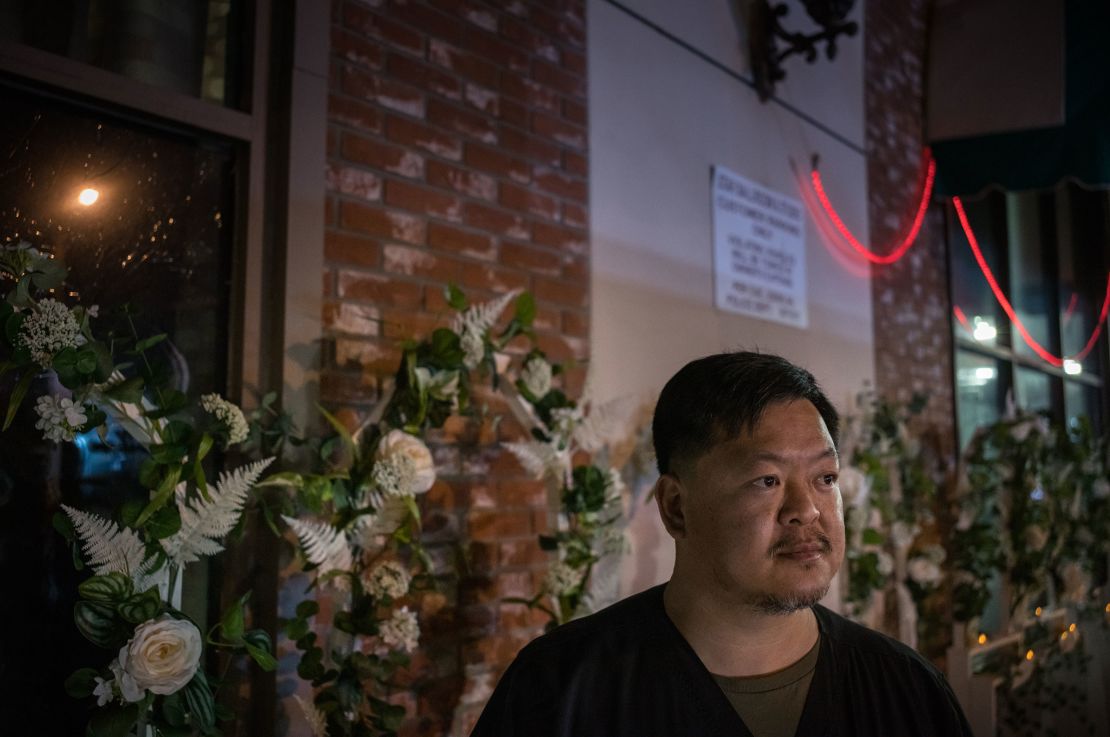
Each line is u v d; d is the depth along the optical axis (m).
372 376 2.31
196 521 1.78
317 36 2.26
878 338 4.54
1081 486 5.40
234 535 1.84
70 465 1.87
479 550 2.53
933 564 4.31
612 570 2.57
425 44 2.53
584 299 2.94
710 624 1.37
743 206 3.71
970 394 5.41
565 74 2.96
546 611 2.43
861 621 3.91
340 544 2.00
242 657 2.06
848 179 4.46
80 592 1.60
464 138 2.61
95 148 1.97
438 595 2.41
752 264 3.73
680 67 3.47
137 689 1.57
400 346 2.27
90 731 1.57
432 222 2.50
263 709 2.05
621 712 1.35
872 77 4.73
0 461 1.77
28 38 1.90
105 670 1.63
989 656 4.96
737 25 3.82
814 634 1.44
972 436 5.33
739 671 1.38
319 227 2.23
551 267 2.84
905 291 4.83
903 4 5.05
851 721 1.37
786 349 3.88
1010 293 6.03
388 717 2.05
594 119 3.05
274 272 2.18
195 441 1.80
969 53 5.00
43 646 1.80
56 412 1.62
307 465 2.16
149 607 1.62
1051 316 6.63
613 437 2.98
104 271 1.95
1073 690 5.29
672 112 3.40
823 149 4.31
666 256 3.30
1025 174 4.82
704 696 1.34
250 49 2.22
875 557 3.82
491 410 2.61
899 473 4.27
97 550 1.65
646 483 3.09
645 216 3.22
